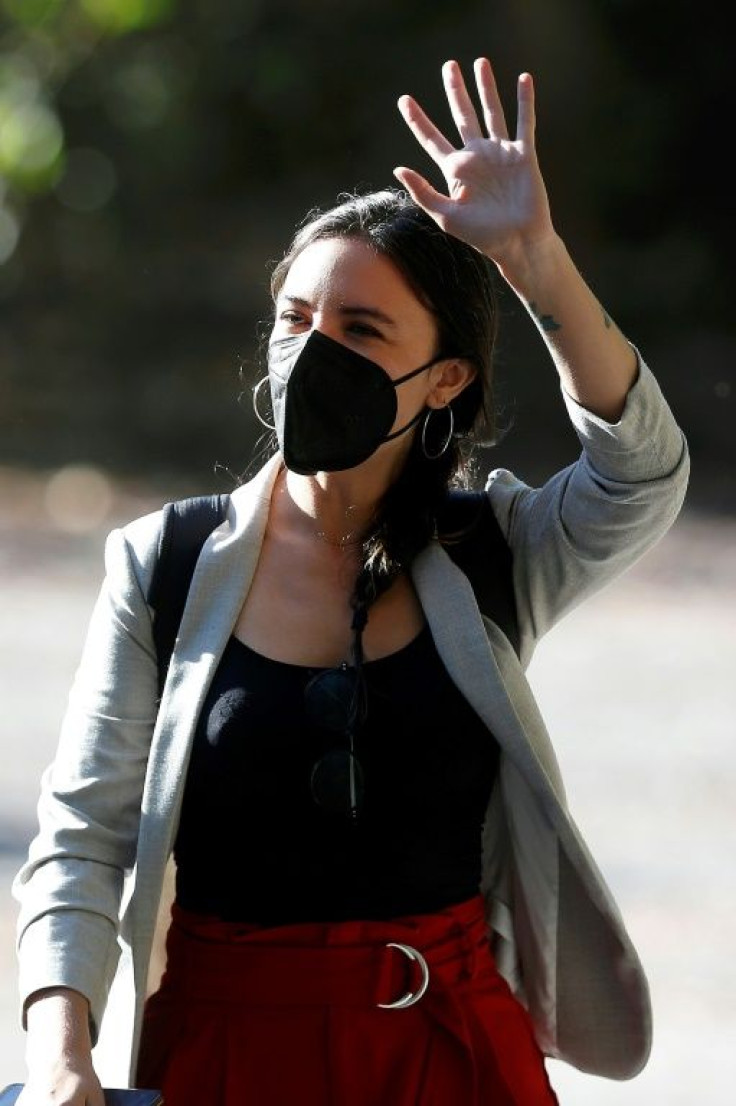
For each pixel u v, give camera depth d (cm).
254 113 6938
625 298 6769
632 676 3194
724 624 3684
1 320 6688
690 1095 1496
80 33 6569
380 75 6894
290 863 774
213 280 6706
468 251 828
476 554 840
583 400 795
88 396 6372
